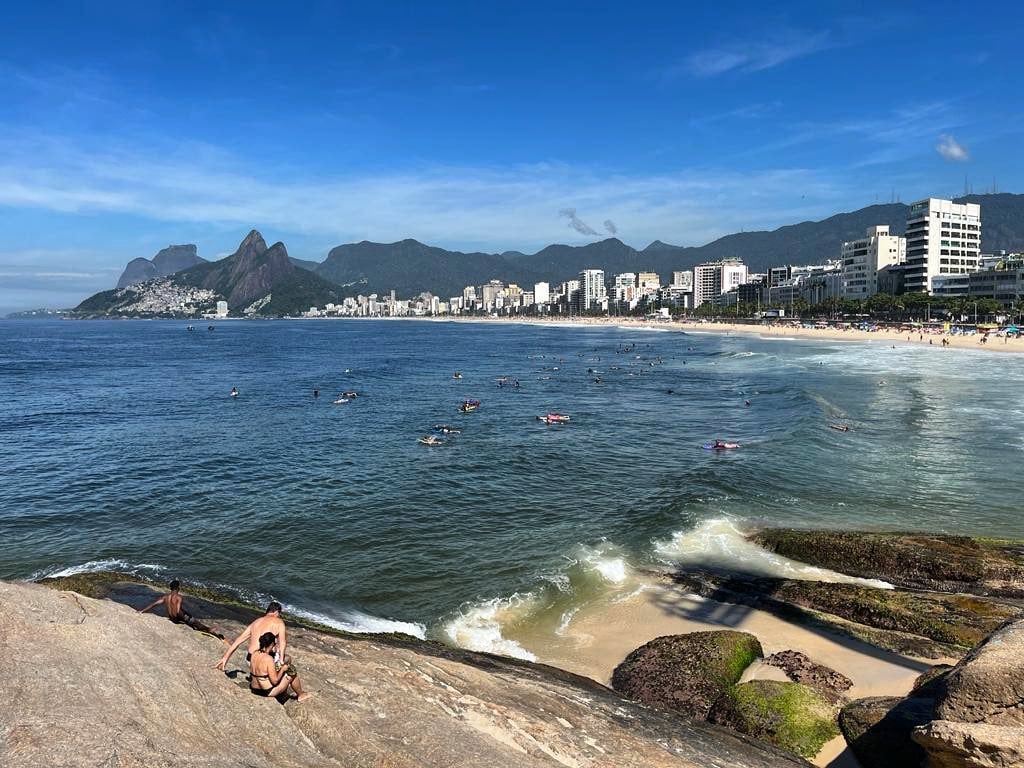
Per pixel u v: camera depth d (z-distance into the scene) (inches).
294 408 2770.7
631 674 694.5
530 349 6968.5
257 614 799.1
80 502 1409.9
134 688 383.2
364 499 1421.0
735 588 925.2
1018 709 449.1
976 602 824.9
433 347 7465.6
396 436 2128.4
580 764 440.1
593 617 873.5
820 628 810.8
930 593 869.8
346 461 1779.0
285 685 437.4
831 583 907.4
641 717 567.2
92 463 1768.0
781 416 2422.5
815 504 1322.6
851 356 4825.3
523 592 952.9
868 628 802.8
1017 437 1897.1
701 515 1264.8
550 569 1032.2
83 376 4173.2
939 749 450.3
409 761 387.9
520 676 631.2
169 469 1697.8
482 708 491.2
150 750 319.6
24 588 497.7
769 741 579.8
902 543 1013.2
